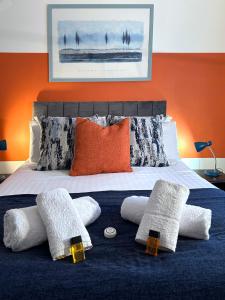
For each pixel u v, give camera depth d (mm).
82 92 3039
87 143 2336
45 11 2838
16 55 2912
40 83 2994
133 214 1520
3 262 1214
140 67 3025
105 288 1067
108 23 2900
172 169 2494
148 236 1303
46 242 1379
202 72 3086
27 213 1374
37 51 2918
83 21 2879
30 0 2803
